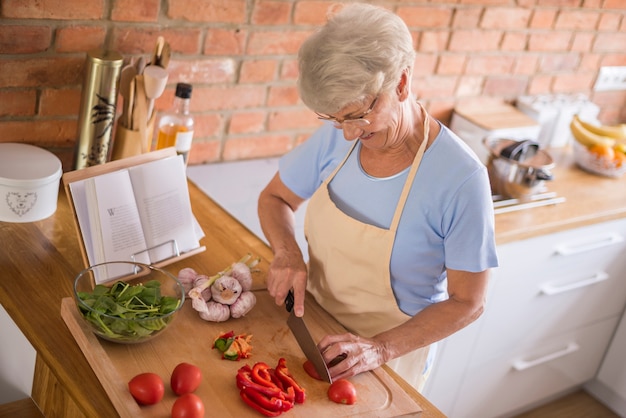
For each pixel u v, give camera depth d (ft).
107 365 4.46
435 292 5.28
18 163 5.92
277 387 4.52
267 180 7.77
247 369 4.65
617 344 9.73
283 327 5.22
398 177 5.01
